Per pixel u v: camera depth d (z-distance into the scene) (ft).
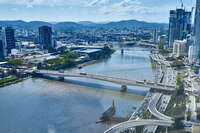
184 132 528.63
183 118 587.68
